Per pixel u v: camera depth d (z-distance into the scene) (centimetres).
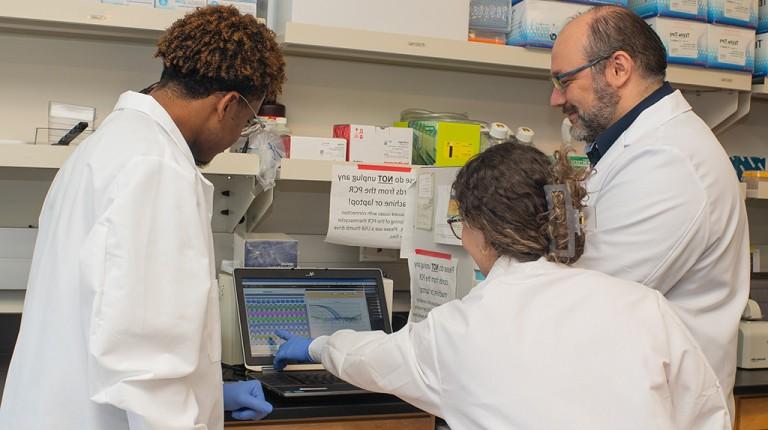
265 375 203
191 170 135
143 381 123
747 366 241
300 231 267
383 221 238
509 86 288
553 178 136
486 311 129
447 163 243
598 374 120
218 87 142
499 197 135
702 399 125
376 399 188
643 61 179
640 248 164
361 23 229
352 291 226
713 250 169
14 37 236
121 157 129
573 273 132
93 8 208
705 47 260
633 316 125
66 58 241
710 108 286
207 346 138
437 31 238
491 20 253
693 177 165
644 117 177
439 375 133
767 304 261
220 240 247
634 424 116
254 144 222
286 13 229
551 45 247
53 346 128
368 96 271
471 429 126
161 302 126
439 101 279
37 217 241
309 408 180
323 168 229
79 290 126
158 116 139
